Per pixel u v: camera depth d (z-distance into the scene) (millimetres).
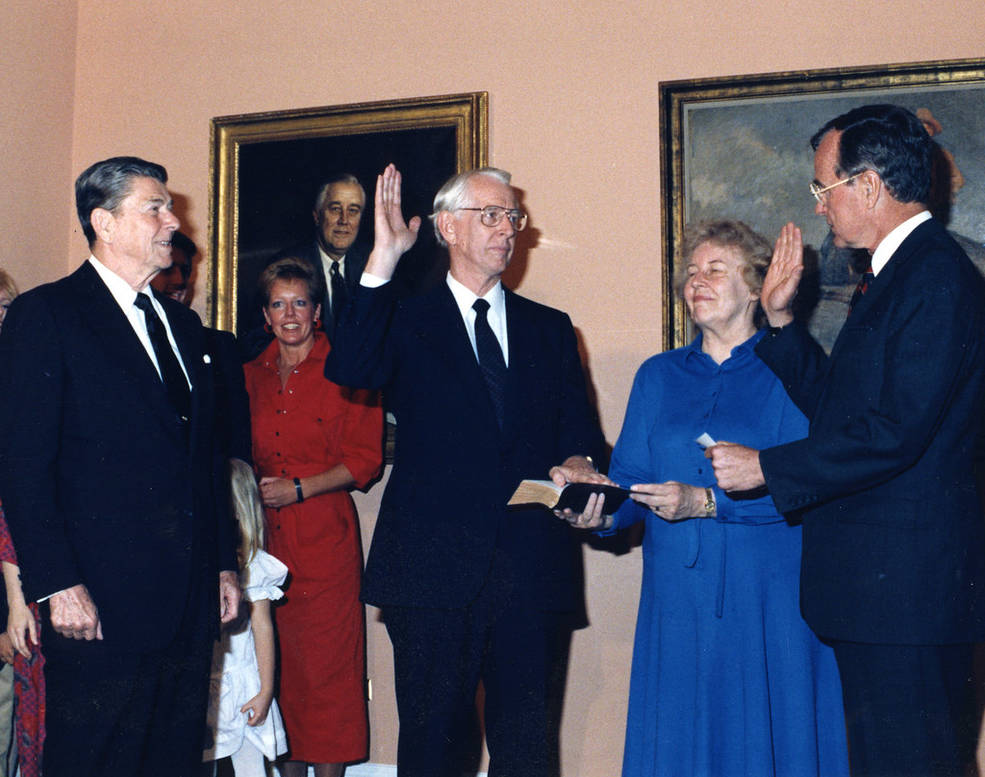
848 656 2418
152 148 4430
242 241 4258
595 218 3988
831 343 3709
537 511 2883
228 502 3270
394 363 2973
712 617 2670
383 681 3951
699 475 2812
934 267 2377
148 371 2674
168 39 4465
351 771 3932
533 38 4105
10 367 2566
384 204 2848
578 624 3818
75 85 4523
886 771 2316
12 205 4211
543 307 3225
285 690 3672
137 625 2545
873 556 2355
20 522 2467
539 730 2805
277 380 3949
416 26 4223
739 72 3914
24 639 2893
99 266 2787
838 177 2582
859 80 3766
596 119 4020
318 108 4223
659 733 2664
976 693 3502
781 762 2582
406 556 2822
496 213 3070
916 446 2303
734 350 2912
